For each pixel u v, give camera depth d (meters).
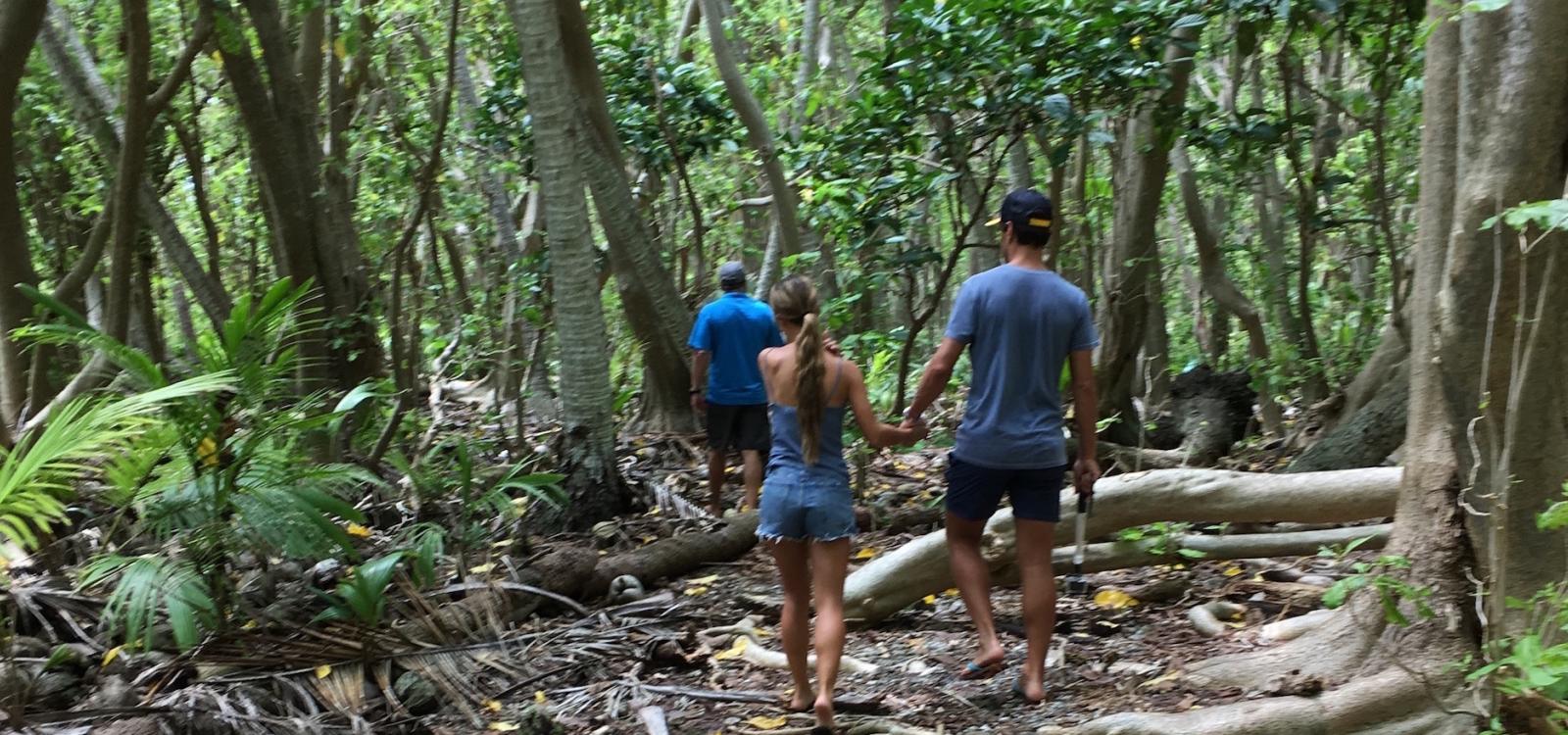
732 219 19.19
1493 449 3.90
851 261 10.16
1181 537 5.93
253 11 8.48
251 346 5.18
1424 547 4.36
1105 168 13.45
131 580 4.83
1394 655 4.27
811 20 14.82
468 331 10.77
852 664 5.14
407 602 5.59
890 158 8.46
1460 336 4.14
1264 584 5.86
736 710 4.79
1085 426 4.69
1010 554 5.66
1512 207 3.96
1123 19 7.74
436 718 4.75
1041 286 4.59
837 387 4.44
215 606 5.01
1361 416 7.41
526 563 6.39
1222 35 12.37
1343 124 14.54
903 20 7.86
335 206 9.19
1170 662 5.00
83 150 12.74
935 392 4.60
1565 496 3.91
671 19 18.06
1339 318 14.54
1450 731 4.09
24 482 4.25
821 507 4.39
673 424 10.97
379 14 12.91
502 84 12.05
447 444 8.87
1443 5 3.94
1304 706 4.24
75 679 4.62
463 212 13.58
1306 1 7.92
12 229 7.60
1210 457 8.60
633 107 11.88
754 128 11.45
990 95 7.96
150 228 11.02
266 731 4.38
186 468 5.25
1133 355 9.38
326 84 13.70
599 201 10.41
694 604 6.25
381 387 6.85
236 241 15.91
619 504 7.84
